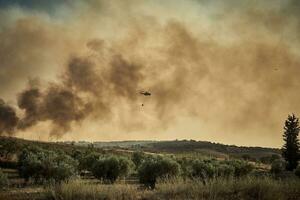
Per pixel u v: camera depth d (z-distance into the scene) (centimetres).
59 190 2284
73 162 7888
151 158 5344
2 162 9962
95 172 6284
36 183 4991
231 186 2220
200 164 6384
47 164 5184
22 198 2503
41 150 11631
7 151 11069
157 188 2466
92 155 9381
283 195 2050
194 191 2114
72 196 2133
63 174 5097
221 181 2283
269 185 2197
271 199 1995
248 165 8212
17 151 11394
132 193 2231
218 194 2125
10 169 8975
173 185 2316
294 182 2358
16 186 4188
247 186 2212
